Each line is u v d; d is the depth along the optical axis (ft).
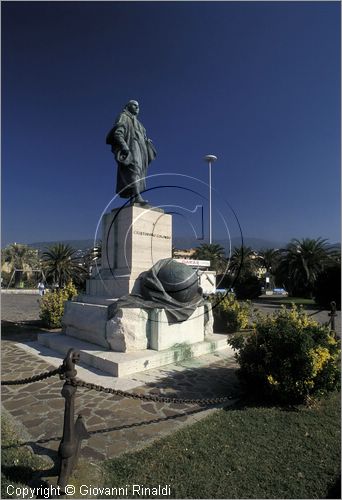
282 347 14.21
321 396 14.29
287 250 104.83
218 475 9.29
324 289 70.44
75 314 24.26
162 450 10.42
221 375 18.01
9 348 23.95
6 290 111.75
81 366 19.07
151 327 20.76
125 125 26.63
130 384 16.33
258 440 11.09
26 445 10.78
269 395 14.34
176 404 14.17
